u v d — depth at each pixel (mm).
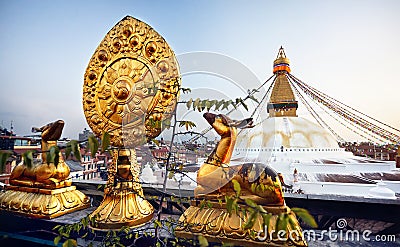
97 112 1720
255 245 1272
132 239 1474
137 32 1656
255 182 1334
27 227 1697
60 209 1733
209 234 1340
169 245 1418
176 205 1905
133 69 1623
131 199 1636
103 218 1531
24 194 1805
